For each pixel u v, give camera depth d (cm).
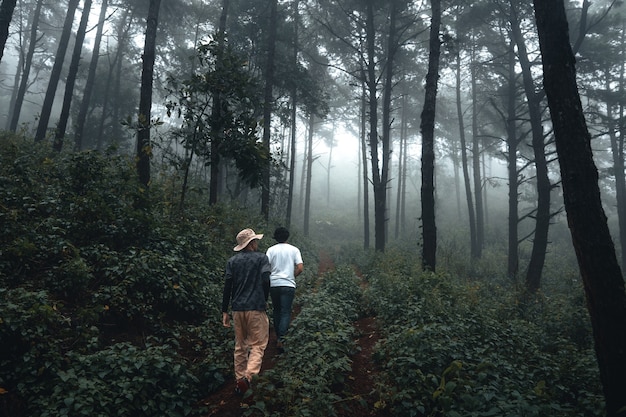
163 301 576
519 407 338
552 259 2302
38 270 524
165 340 523
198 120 941
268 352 546
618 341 327
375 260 1450
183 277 622
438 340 488
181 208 913
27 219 605
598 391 435
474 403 356
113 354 396
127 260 573
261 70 2038
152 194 862
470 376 427
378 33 2264
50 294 489
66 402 317
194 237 795
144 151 902
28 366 362
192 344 539
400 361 454
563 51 372
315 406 360
